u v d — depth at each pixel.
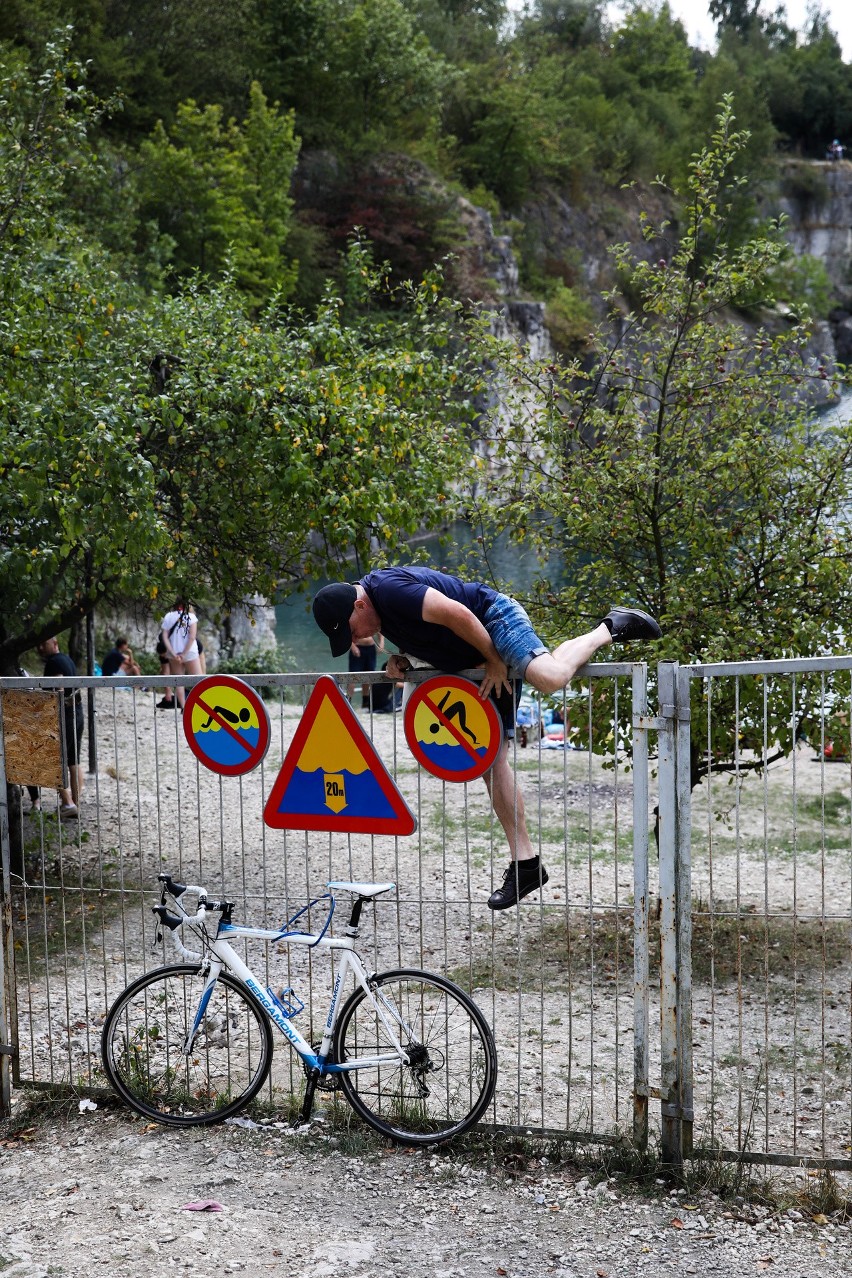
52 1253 4.06
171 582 9.04
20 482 7.71
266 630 24.77
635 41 115.50
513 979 7.25
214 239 36.28
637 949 4.50
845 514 7.89
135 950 7.68
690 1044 4.48
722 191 8.09
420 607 4.55
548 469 8.38
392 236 55.84
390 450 8.62
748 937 8.23
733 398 7.99
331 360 9.42
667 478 8.02
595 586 8.39
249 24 55.94
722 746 7.58
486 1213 4.28
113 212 24.73
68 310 9.72
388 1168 4.62
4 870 5.40
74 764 9.77
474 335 8.98
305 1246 4.07
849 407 7.86
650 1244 4.05
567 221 82.56
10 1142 5.07
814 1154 4.76
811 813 11.82
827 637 7.44
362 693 5.88
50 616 10.65
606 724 7.69
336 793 4.89
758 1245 4.03
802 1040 6.30
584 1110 5.24
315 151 58.03
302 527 8.91
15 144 9.95
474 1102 4.86
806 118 126.12
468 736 4.68
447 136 76.69
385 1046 4.98
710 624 7.66
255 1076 5.10
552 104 86.12
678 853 4.41
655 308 8.06
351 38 62.62
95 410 7.70
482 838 10.74
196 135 38.09
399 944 4.89
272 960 7.54
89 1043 5.50
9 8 31.22
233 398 8.31
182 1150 4.83
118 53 42.22
